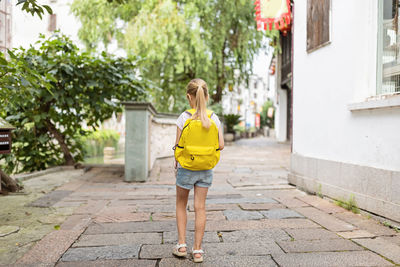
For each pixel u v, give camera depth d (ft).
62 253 8.00
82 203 13.25
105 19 43.75
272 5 16.84
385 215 10.23
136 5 43.52
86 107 23.30
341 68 13.10
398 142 9.94
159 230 9.82
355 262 7.38
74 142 25.98
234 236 9.25
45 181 18.54
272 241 8.81
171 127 35.04
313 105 15.47
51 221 10.75
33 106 20.62
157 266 7.33
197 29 39.73
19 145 21.54
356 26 12.16
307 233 9.44
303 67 16.51
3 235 9.30
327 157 14.17
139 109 18.86
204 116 7.30
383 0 11.21
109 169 23.62
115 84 20.86
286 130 66.74
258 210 12.19
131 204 13.15
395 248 8.18
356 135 12.10
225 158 32.58
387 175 10.27
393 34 10.78
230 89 57.57
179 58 40.34
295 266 7.21
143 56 21.68
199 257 7.47
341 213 11.64
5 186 15.14
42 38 18.57
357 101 12.09
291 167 17.70
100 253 8.02
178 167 7.93
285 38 60.39
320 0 14.46
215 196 14.80
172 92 51.52
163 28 38.37
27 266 7.24
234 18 47.67
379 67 11.44
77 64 19.31
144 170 18.78
